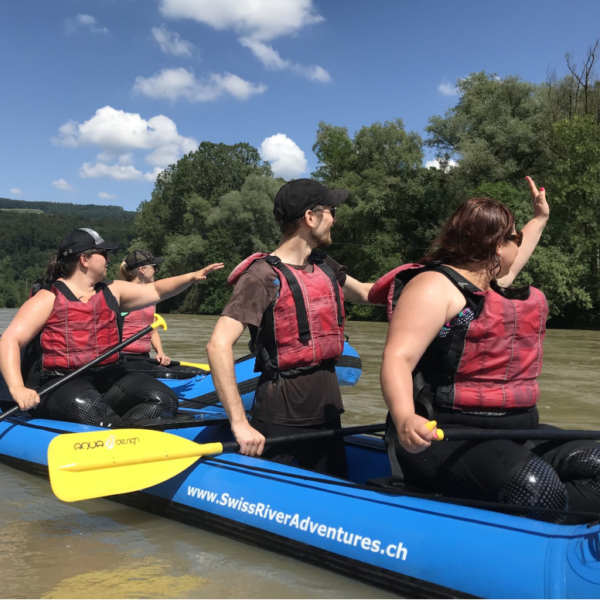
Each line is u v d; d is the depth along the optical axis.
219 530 2.41
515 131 24.00
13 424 3.48
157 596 1.92
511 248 1.93
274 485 2.30
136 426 2.86
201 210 39.59
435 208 27.27
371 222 28.56
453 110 26.98
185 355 9.20
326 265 2.62
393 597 1.88
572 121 20.75
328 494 2.15
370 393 5.91
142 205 49.31
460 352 1.88
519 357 1.91
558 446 2.03
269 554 2.22
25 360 3.52
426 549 1.81
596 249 20.88
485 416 1.91
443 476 1.96
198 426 2.87
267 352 2.49
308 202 2.47
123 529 2.51
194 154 48.88
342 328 2.60
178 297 36.16
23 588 1.98
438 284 1.81
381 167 28.41
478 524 1.77
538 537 1.65
